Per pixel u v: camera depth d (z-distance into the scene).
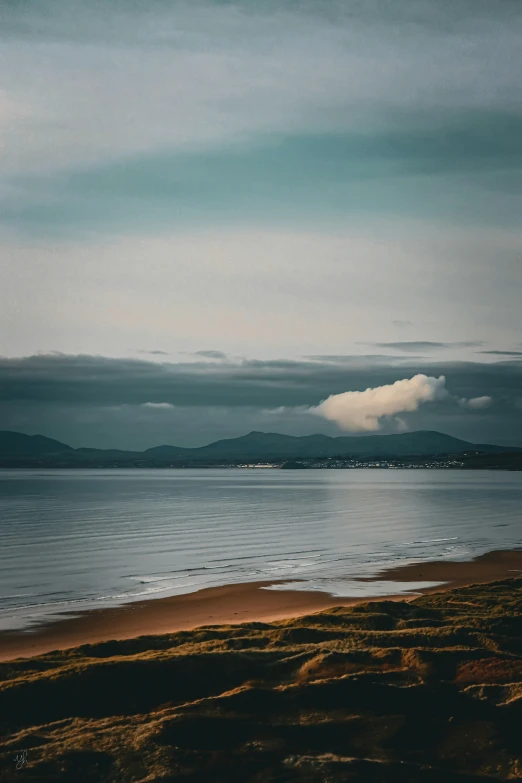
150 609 57.78
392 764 25.12
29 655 42.91
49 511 165.00
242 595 64.12
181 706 29.39
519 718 28.55
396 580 73.06
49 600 61.62
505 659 35.09
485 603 54.25
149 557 90.06
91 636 48.25
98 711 29.92
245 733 27.22
